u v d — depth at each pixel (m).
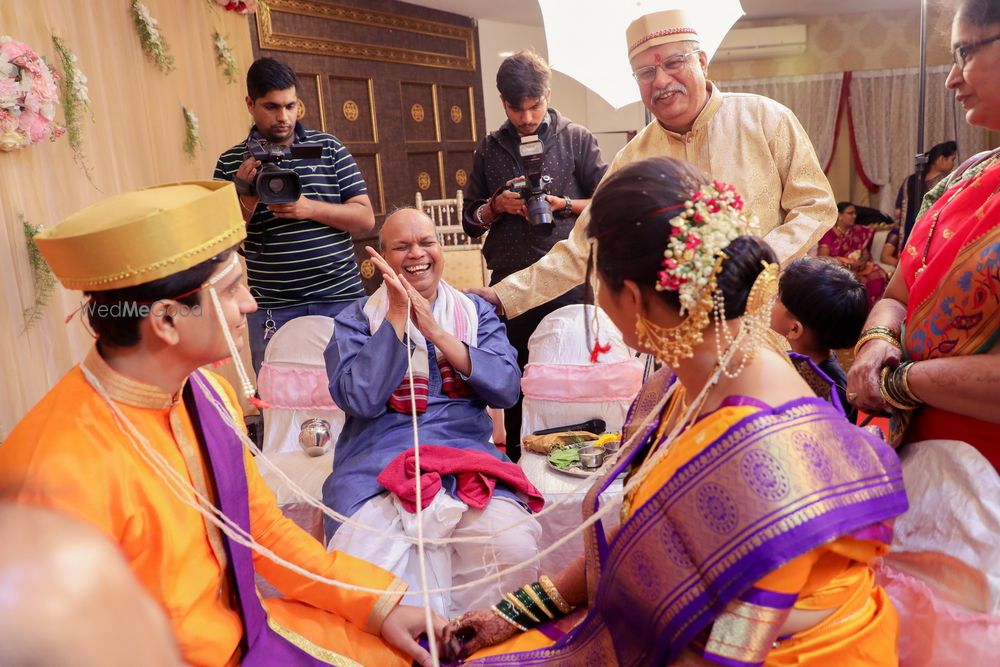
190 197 1.38
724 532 1.13
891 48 9.09
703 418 1.24
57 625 0.41
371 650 1.66
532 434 2.84
